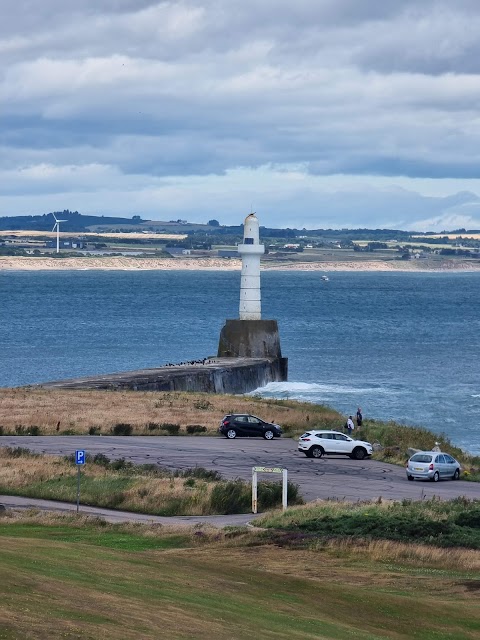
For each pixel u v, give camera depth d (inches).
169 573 2203.5
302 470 4613.7
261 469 3742.6
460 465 4820.4
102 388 7721.5
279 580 2370.8
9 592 1616.6
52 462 4387.3
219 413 6569.9
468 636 2118.6
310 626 1948.8
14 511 3385.8
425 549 2928.2
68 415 6225.4
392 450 5300.2
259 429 5728.3
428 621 2193.7
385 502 3614.7
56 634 1432.1
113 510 3666.3
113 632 1512.1
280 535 3053.6
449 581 2625.5
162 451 5054.1
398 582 2598.4
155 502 3727.9
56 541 2588.6
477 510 3378.4
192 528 3157.0
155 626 1621.6
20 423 5851.4
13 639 1374.3
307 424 6250.0
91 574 1971.0
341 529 3164.4
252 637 1712.6
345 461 4987.7
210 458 4862.2
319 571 2674.7
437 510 3415.4
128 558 2332.7
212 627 1717.5
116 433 5728.3
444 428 7308.1
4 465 4281.5
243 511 3737.7
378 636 1995.6
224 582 2223.2
